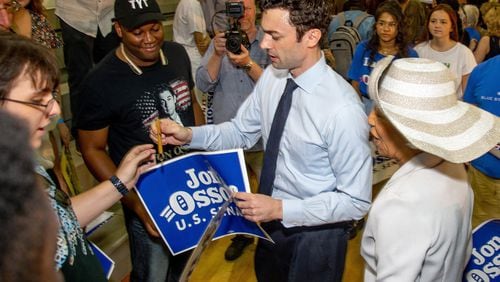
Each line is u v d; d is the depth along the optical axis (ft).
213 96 9.32
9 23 6.53
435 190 3.70
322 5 4.66
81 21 11.66
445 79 3.75
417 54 10.87
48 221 1.54
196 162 5.37
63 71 13.03
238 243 9.90
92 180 10.39
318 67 4.97
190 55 12.94
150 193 5.19
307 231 5.43
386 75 3.89
